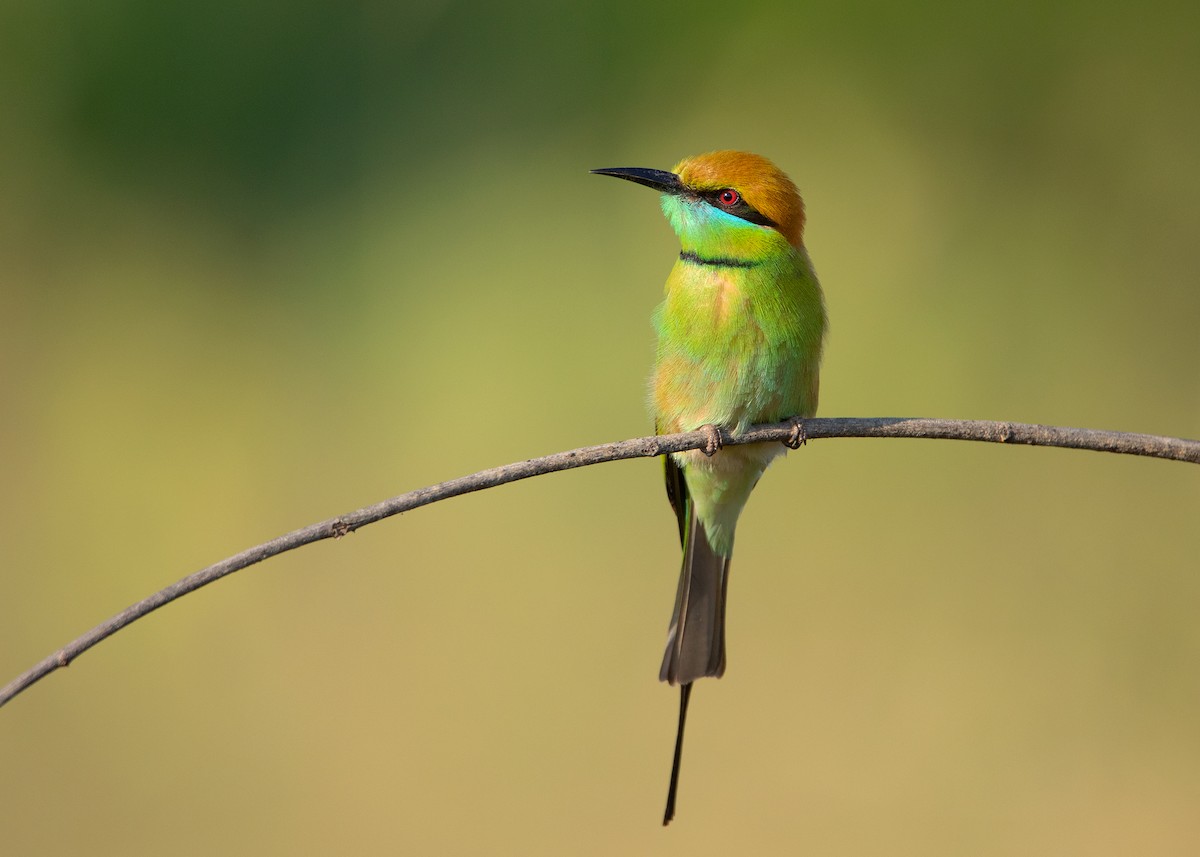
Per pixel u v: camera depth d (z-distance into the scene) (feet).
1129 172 37.93
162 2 39.24
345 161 40.34
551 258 40.45
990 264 38.73
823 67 39.63
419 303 40.24
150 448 39.50
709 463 20.89
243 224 40.42
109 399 39.88
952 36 38.73
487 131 40.86
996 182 38.83
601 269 39.91
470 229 40.70
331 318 40.22
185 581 14.76
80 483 38.86
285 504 38.78
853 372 38.52
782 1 39.29
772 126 40.14
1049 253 38.42
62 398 39.86
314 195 40.34
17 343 40.01
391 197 40.50
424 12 40.16
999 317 38.58
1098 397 37.55
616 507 36.06
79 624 35.78
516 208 40.81
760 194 20.10
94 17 39.14
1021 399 37.83
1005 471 34.88
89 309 40.47
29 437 39.37
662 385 20.99
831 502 34.73
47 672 14.47
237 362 40.24
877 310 38.93
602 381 38.73
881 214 39.40
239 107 39.96
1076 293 38.17
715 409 20.35
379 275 40.32
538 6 40.52
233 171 40.24
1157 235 37.68
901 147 39.40
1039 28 38.11
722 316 20.04
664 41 40.19
